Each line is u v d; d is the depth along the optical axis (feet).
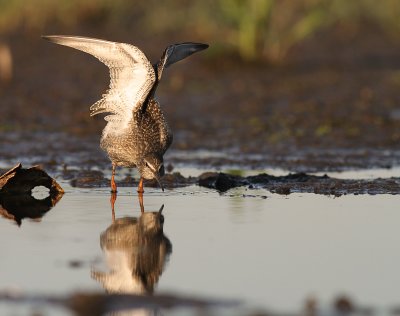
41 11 100.01
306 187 48.42
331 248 35.76
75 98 74.84
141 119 44.55
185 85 80.33
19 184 46.68
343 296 29.53
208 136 63.52
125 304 28.89
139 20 101.60
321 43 100.99
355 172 53.36
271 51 89.40
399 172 53.21
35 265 33.42
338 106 72.69
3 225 39.96
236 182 49.78
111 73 44.11
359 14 108.27
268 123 67.10
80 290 30.37
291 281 31.48
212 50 88.69
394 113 70.59
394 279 31.71
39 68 85.76
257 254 34.88
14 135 62.85
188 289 30.66
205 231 38.58
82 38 42.98
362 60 93.40
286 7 100.63
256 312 27.94
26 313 28.22
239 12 88.22
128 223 40.22
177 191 47.98
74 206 44.11
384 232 38.32
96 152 58.85
